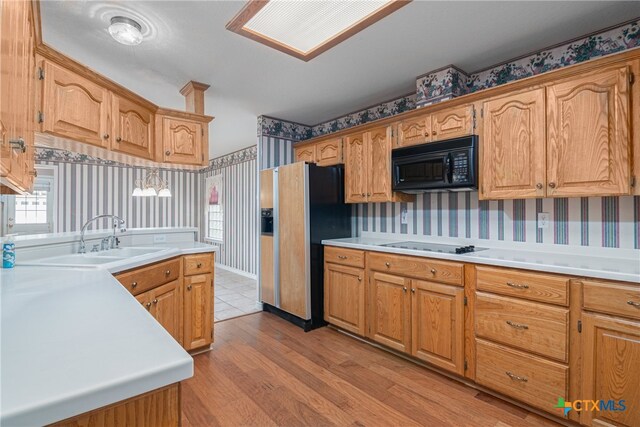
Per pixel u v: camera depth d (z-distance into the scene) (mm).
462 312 2164
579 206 2150
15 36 961
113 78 2846
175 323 2479
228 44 2275
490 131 2250
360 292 2885
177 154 2752
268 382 2229
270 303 3658
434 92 2717
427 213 3021
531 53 2414
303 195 3244
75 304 1021
